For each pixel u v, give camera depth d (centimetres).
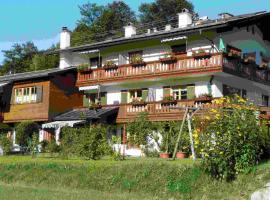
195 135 1925
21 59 10119
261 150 1925
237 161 1844
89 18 10088
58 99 4697
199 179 1912
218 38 3881
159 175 2059
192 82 3972
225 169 1848
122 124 4278
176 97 4078
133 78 4241
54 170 2505
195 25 4119
